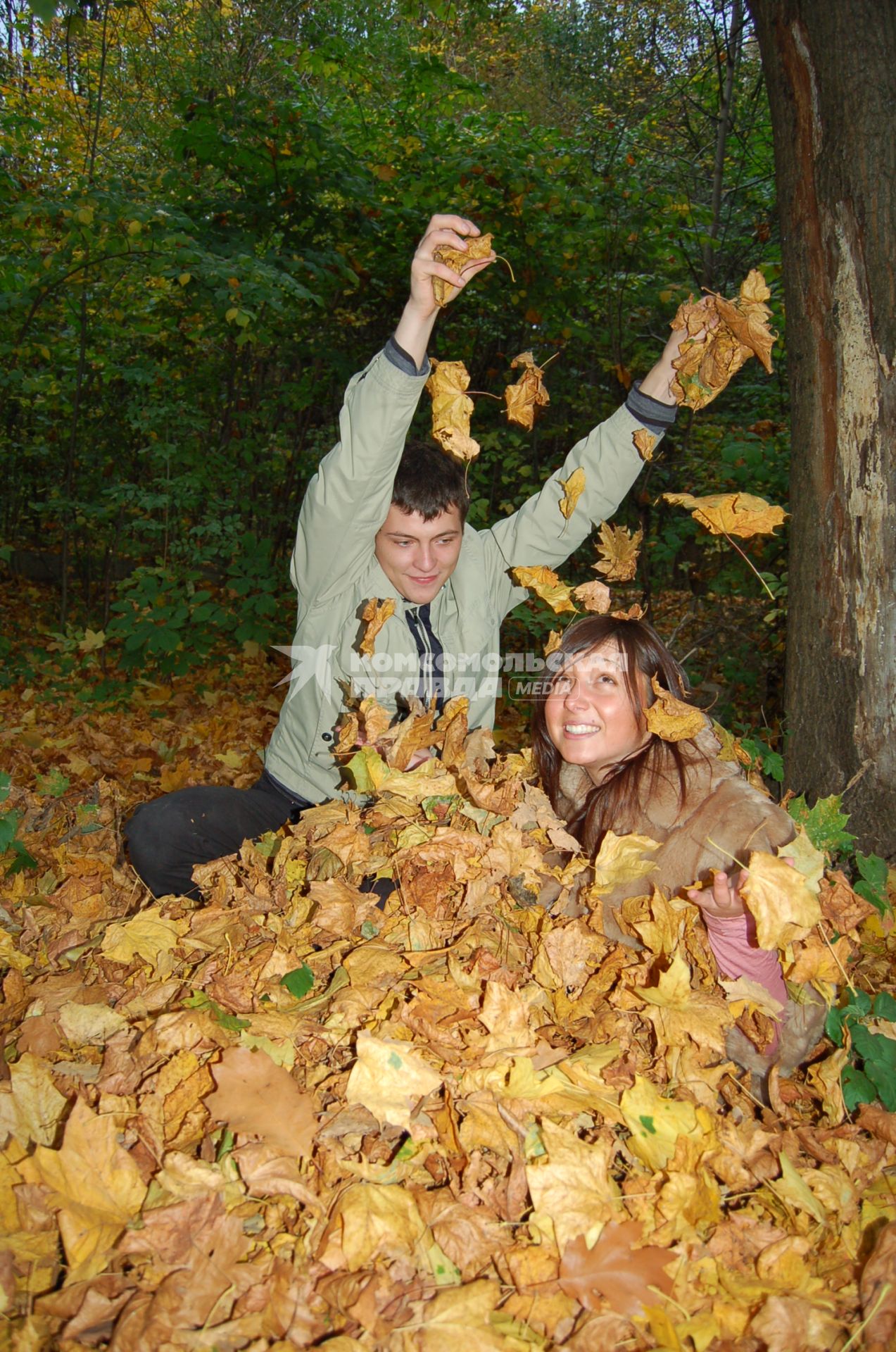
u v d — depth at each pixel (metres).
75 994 1.89
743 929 1.72
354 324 7.70
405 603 2.23
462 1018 1.68
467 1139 1.47
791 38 2.33
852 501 2.35
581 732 1.93
